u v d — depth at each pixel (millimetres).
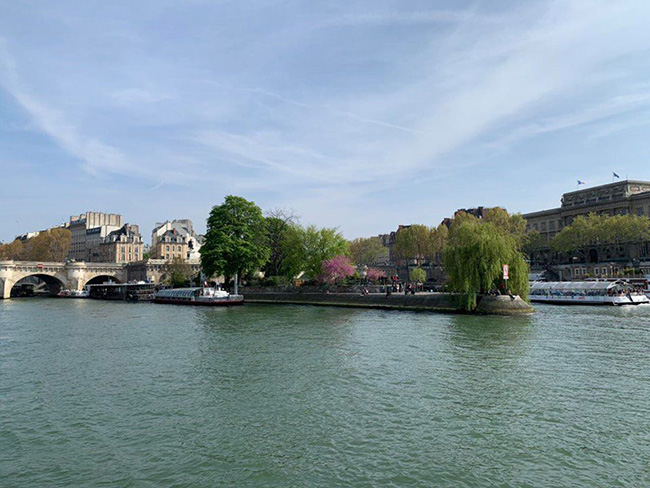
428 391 20656
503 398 19625
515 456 14219
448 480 12789
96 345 34219
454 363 26062
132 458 14305
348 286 72312
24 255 161375
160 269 126562
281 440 15500
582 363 25922
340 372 24250
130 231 171750
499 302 51688
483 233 54531
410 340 34031
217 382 22688
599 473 13188
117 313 64250
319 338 35531
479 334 36719
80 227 195750
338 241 82938
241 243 82062
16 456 14531
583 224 97938
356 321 47500
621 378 22703
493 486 12492
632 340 33375
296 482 12727
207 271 81562
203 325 46188
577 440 15367
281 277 86125
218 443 15328
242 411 18359
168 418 17719
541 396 19875
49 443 15500
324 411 18219
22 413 18484
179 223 166000
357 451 14609
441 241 109750
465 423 16844
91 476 13195
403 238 115000
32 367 26688
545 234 126812
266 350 30656
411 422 16969
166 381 23062
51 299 109875
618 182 109375
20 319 55938
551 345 31422
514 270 53344
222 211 82188
